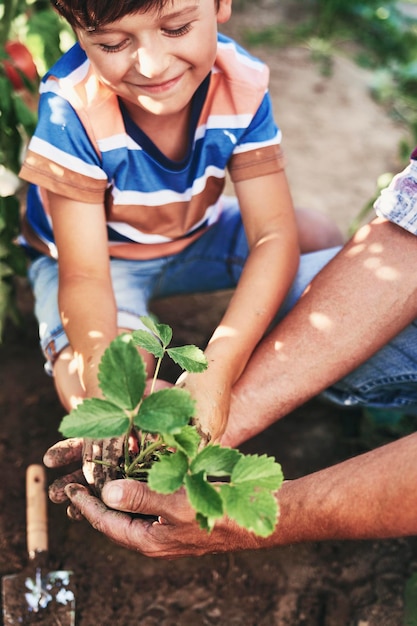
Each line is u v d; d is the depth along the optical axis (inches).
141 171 71.4
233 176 73.9
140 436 61.9
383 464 55.1
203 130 71.8
